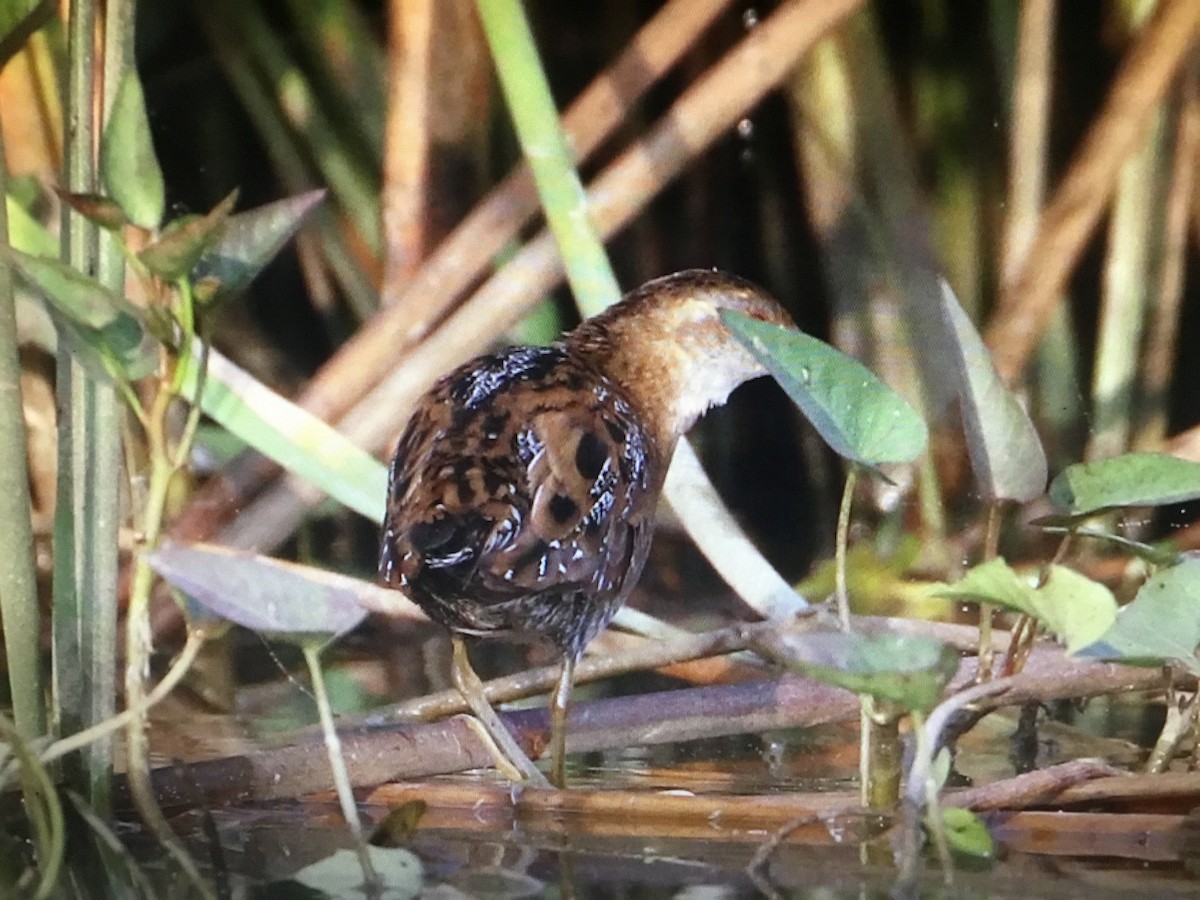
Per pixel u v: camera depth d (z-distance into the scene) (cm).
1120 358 575
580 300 556
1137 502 534
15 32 539
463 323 562
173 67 611
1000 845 532
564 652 542
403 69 570
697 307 554
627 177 565
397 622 558
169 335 529
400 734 539
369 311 585
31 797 530
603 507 543
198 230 527
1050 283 574
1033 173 577
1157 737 544
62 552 536
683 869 531
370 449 562
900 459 533
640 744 543
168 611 555
